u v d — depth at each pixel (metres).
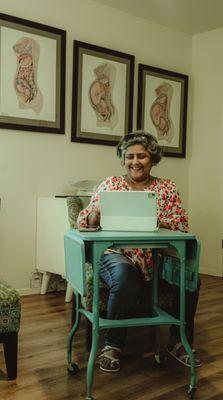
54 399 1.56
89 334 2.03
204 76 4.16
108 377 1.75
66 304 2.89
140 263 1.96
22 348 2.05
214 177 4.09
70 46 3.34
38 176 3.21
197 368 1.86
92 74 3.46
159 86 3.95
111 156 3.65
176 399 1.58
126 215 1.68
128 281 1.70
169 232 1.68
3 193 3.04
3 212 3.04
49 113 3.22
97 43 3.52
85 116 3.44
